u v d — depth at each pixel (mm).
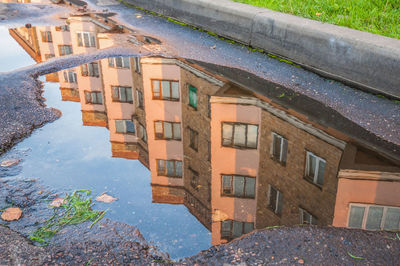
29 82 5191
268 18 5793
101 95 5051
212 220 2928
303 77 5113
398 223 2758
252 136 4223
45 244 2549
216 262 2412
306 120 4156
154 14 8438
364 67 4598
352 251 2475
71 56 6027
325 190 3262
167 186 3363
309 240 2580
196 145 4230
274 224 2875
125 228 2762
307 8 6168
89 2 9773
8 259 2395
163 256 2498
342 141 3775
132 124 4504
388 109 4242
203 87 4910
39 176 3348
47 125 4266
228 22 6488
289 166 3729
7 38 7133
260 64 5566
